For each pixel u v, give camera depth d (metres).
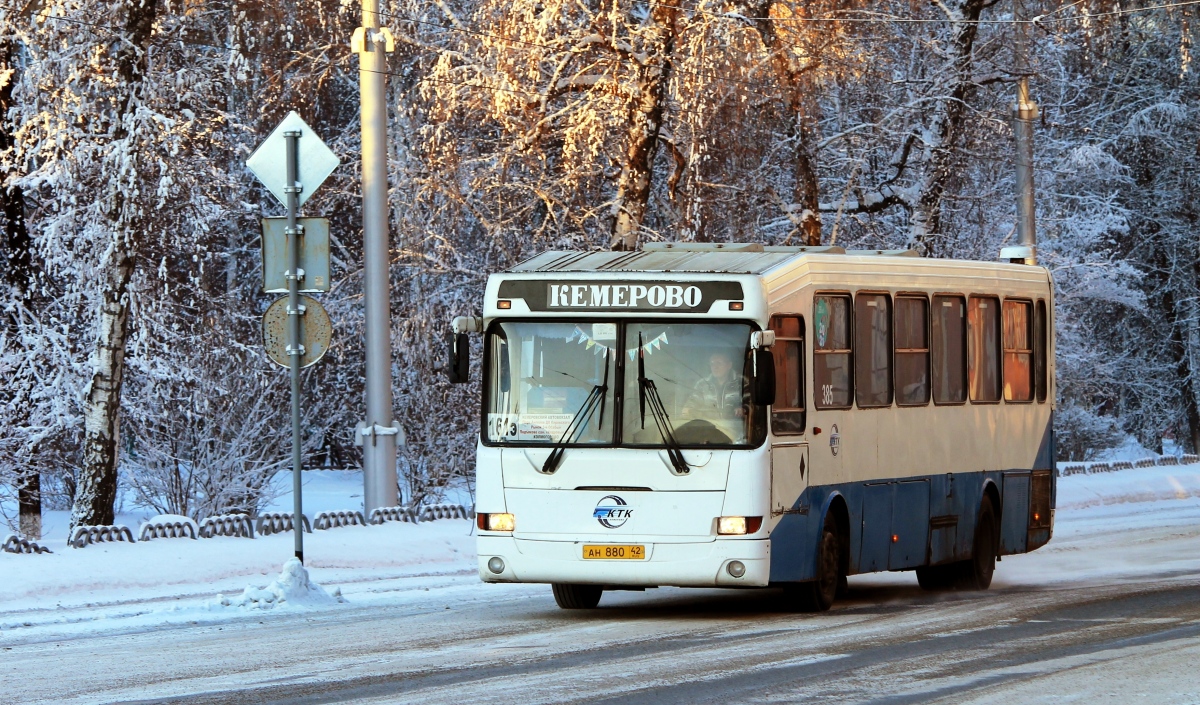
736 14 46.12
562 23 47.53
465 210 52.03
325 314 27.86
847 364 26.97
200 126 43.94
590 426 24.19
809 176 55.44
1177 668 18.52
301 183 28.02
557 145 50.47
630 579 23.86
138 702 16.59
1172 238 84.75
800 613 25.59
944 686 17.23
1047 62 68.00
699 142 46.56
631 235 47.88
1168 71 83.88
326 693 16.95
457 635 22.39
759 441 23.89
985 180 63.31
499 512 24.33
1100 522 51.19
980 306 31.84
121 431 47.44
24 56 44.66
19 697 17.08
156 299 45.62
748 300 24.06
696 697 16.52
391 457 40.16
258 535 35.59
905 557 28.58
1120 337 86.88
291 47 52.38
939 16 59.59
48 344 46.19
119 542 32.25
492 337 24.81
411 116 56.19
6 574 28.33
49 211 47.00
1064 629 22.66
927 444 29.47
